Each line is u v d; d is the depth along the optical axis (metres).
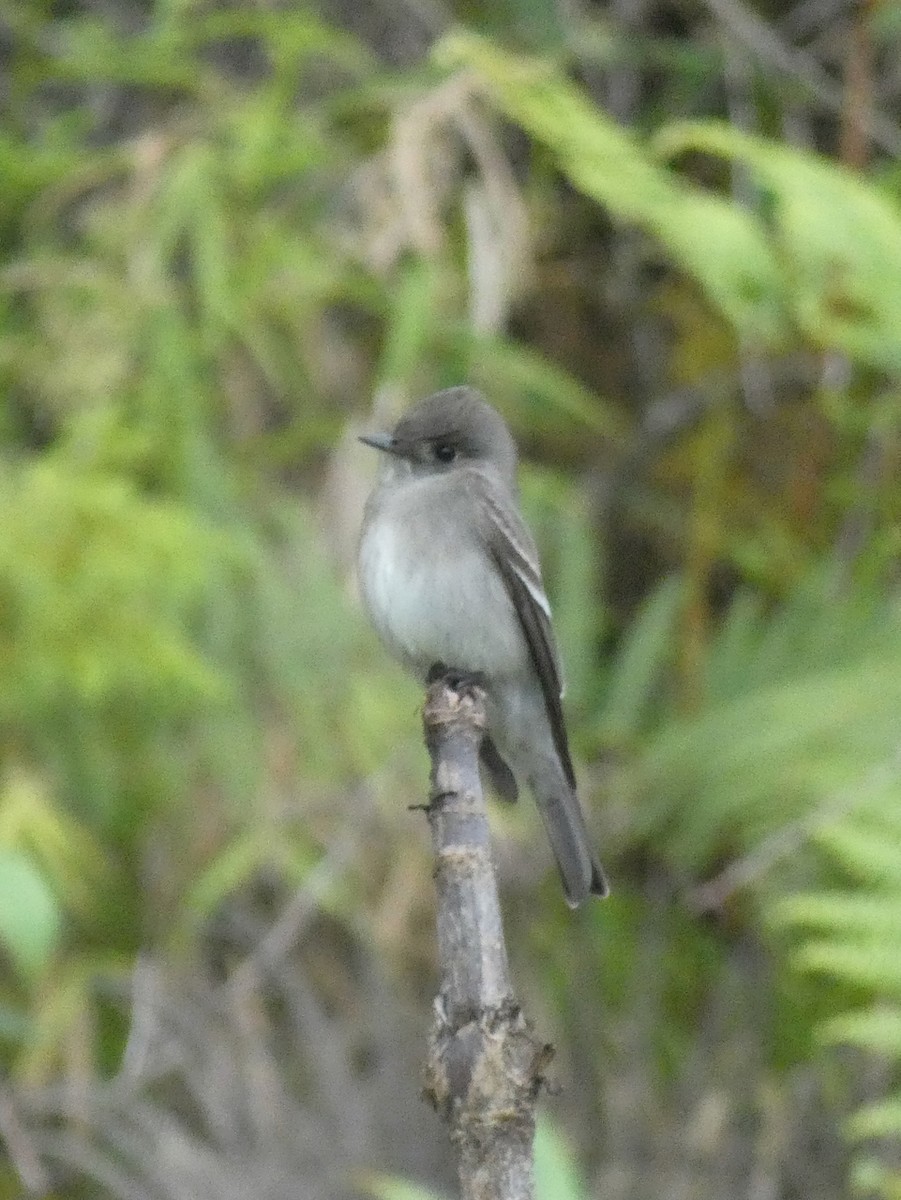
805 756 9.95
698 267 9.56
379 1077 10.23
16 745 10.39
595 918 11.32
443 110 10.55
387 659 10.71
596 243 13.08
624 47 12.68
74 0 13.10
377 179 10.85
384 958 10.41
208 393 11.22
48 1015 10.47
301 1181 9.95
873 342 9.45
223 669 10.56
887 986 7.25
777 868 10.26
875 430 11.78
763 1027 10.74
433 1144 10.09
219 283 10.68
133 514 9.98
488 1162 4.36
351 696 10.61
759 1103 10.25
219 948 11.02
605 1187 10.20
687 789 10.43
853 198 9.45
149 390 10.88
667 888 11.63
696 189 12.28
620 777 10.80
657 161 11.35
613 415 12.89
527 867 11.06
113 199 11.99
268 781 10.48
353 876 10.63
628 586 12.99
